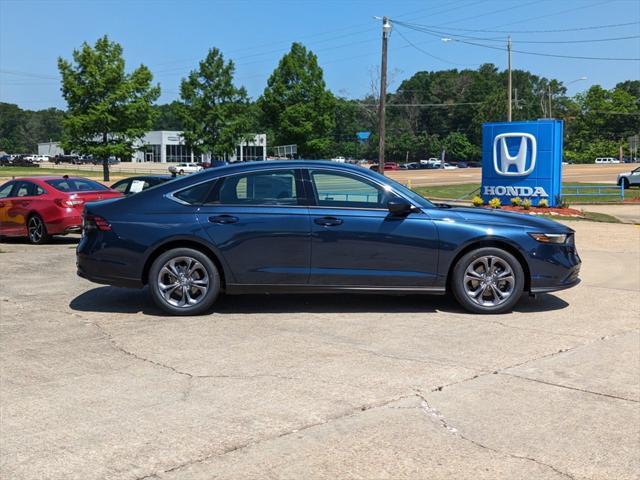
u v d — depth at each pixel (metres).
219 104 53.91
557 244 7.13
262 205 7.00
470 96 138.38
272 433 4.05
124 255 6.98
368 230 6.90
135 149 53.81
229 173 7.13
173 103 55.06
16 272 9.90
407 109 141.12
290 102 54.75
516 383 4.98
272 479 3.48
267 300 7.82
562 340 6.17
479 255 7.05
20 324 6.69
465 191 38.25
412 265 6.98
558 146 24.78
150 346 5.91
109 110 50.75
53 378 5.05
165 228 6.93
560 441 3.99
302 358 5.55
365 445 3.89
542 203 24.23
